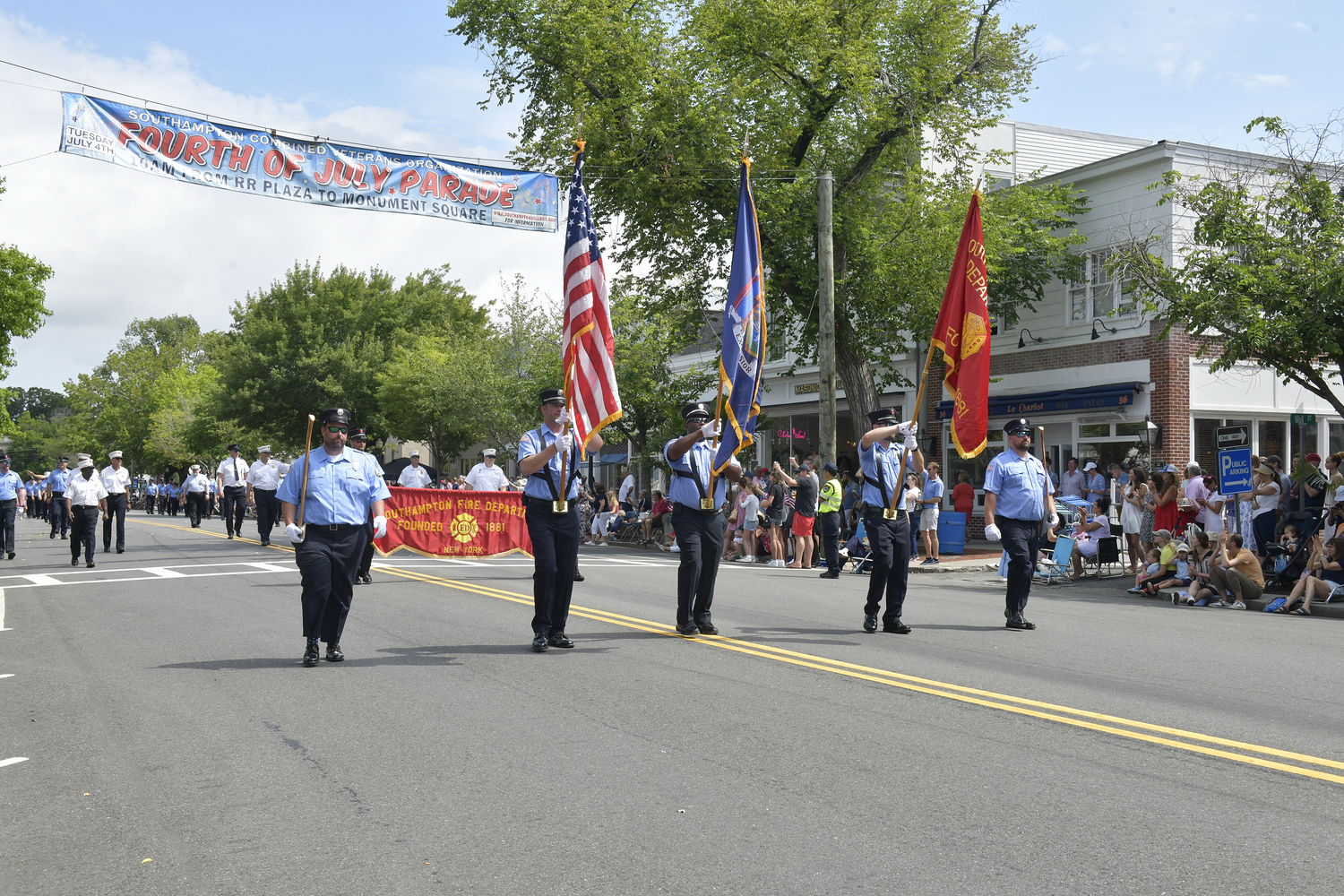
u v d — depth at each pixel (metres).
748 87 21.77
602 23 21.92
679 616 9.22
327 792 4.83
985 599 13.16
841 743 5.59
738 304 9.83
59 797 4.84
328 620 7.98
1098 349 23.48
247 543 22.44
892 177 24.69
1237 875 3.76
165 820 4.50
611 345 9.69
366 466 8.07
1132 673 7.64
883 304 23.53
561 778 5.00
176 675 7.57
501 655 8.25
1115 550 16.17
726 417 9.51
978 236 10.33
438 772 5.11
